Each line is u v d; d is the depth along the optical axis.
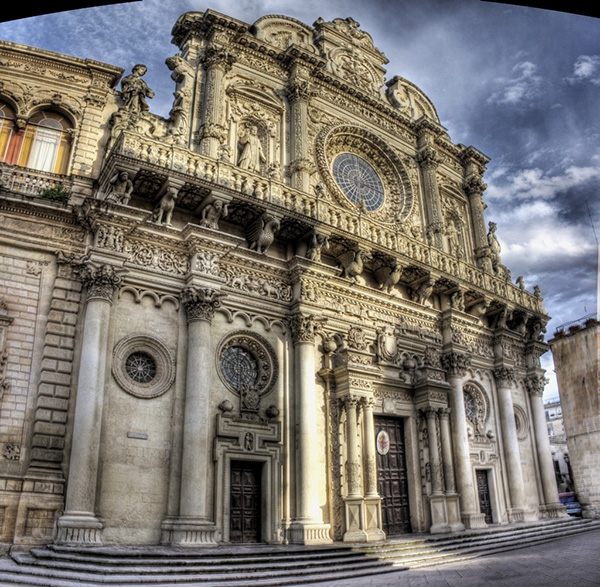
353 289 25.42
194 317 20.41
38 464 16.98
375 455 23.03
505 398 30.66
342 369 22.80
